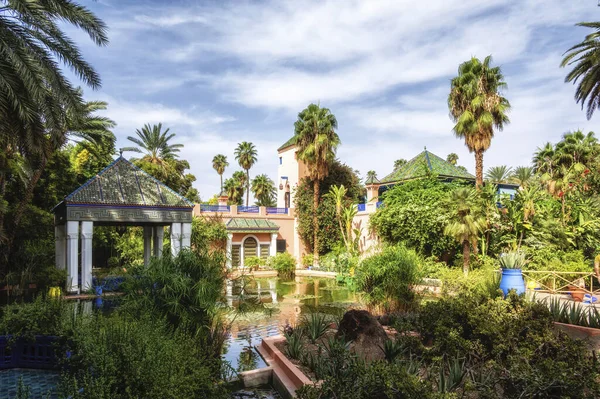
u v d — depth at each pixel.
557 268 14.12
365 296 11.17
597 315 7.93
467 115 17.73
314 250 27.06
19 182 19.47
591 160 23.67
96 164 28.02
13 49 8.68
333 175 29.31
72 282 15.24
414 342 6.20
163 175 30.95
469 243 15.66
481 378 4.67
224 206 27.19
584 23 13.73
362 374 4.18
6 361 6.01
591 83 14.05
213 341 6.57
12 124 10.05
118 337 4.59
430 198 19.67
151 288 7.06
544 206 18.50
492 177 36.97
